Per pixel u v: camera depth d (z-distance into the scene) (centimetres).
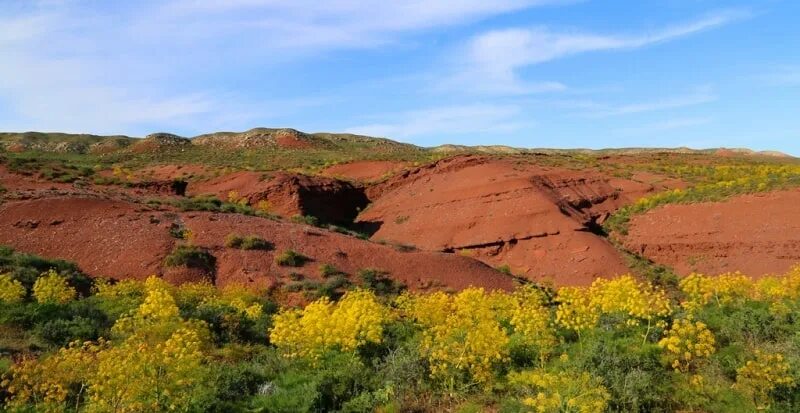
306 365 1191
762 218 4550
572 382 897
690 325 1076
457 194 6494
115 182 5022
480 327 1140
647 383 935
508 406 926
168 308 1441
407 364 1102
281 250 3353
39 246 3027
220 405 974
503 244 5488
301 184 6681
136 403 865
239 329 1670
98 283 2505
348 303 1523
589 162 7931
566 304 1355
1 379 999
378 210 7112
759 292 1489
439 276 3409
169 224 3441
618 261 4794
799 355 984
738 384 934
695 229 4891
